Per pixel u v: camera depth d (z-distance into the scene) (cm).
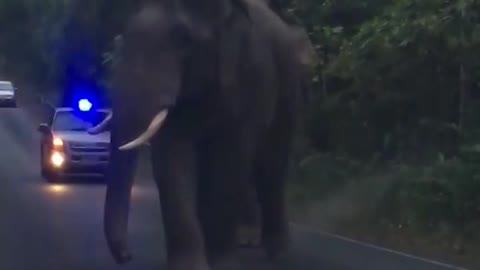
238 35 1101
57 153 2584
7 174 2756
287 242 1390
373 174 1997
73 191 2347
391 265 1392
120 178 1053
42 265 1370
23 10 7106
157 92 1030
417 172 1798
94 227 1736
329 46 2033
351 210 1891
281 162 1333
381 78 1877
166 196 1090
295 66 1284
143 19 1047
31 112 5562
